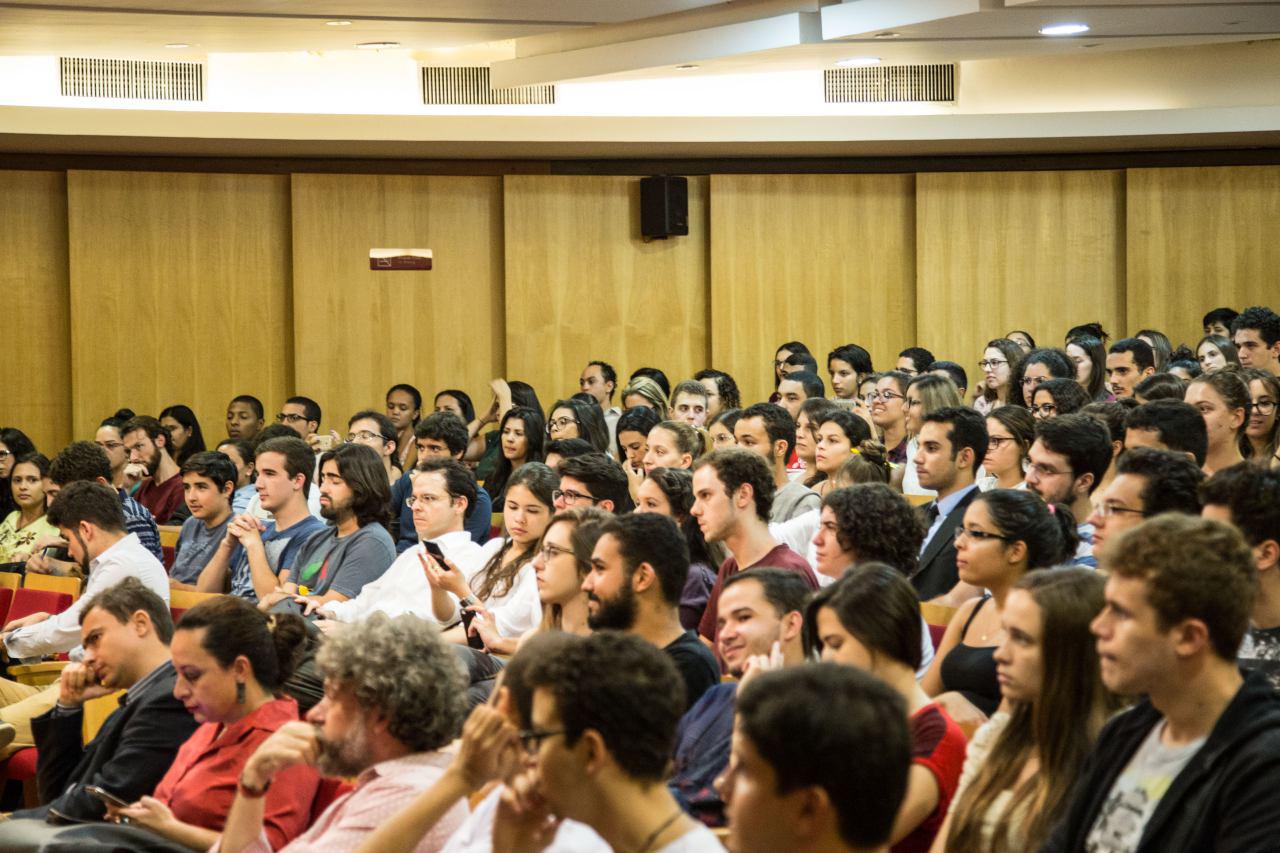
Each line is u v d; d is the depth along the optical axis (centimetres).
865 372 950
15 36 811
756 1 805
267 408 1121
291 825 315
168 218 1102
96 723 416
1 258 1083
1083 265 1136
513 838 209
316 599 564
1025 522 350
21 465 763
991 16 760
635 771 197
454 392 989
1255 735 203
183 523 772
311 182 1116
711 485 454
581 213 1139
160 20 765
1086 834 221
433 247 1133
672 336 1149
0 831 342
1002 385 851
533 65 901
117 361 1095
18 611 608
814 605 286
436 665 288
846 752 162
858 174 1146
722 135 1031
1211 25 809
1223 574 206
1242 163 1117
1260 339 712
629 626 360
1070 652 255
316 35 822
